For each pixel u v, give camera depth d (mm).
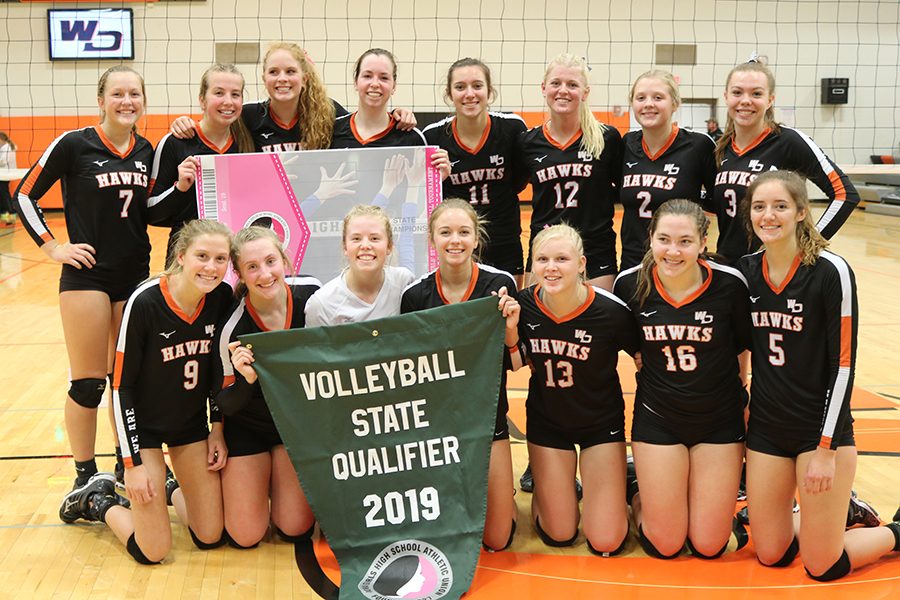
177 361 3119
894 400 4965
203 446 3260
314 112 3992
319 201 3805
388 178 3818
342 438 3018
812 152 3615
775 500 3021
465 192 4277
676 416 3145
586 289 3221
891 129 16016
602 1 15219
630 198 3949
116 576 3047
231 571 3094
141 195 3748
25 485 3865
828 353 2887
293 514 3311
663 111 3791
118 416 3029
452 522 3006
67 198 3691
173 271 3135
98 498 3385
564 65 3941
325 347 2990
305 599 2881
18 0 14477
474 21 15070
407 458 3031
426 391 3027
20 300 8070
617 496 3234
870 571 3035
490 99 4172
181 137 3861
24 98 14781
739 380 3230
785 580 2975
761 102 3594
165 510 3158
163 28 14711
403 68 15047
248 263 3045
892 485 3770
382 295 3258
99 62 14734
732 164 3729
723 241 3816
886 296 7984
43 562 3154
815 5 15562
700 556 3170
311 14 14805
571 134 4070
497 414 3180
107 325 3689
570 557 3199
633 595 2867
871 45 15727
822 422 2889
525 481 3908
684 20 15398
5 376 5605
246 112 4062
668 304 3125
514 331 3125
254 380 2996
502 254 4352
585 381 3246
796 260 2941
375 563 2967
